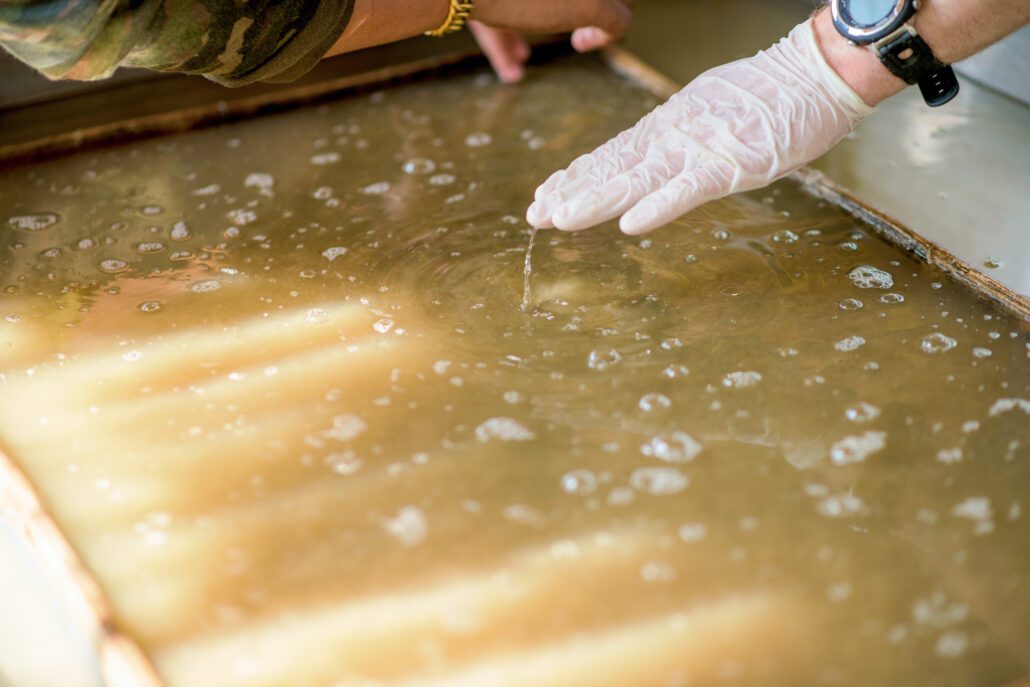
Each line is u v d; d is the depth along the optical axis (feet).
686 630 2.74
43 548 2.86
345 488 2.93
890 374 3.11
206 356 3.18
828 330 3.21
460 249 3.45
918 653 2.71
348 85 4.00
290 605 2.78
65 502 2.93
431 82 4.08
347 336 3.21
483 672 2.70
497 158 3.76
